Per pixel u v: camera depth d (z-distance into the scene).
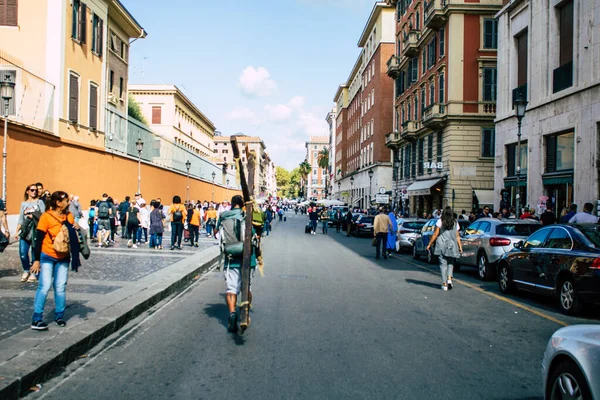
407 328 7.88
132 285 10.68
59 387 5.16
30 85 21.70
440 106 36.44
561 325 8.24
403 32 49.88
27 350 5.76
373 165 63.00
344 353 6.42
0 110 19.38
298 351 6.50
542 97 22.67
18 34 24.94
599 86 18.55
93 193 27.27
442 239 11.97
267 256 19.58
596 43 18.81
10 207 19.50
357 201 74.69
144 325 7.95
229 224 7.44
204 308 9.41
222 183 78.31
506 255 11.70
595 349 3.79
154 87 66.19
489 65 35.28
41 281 6.74
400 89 51.31
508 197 24.56
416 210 45.69
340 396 4.92
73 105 26.08
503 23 26.67
